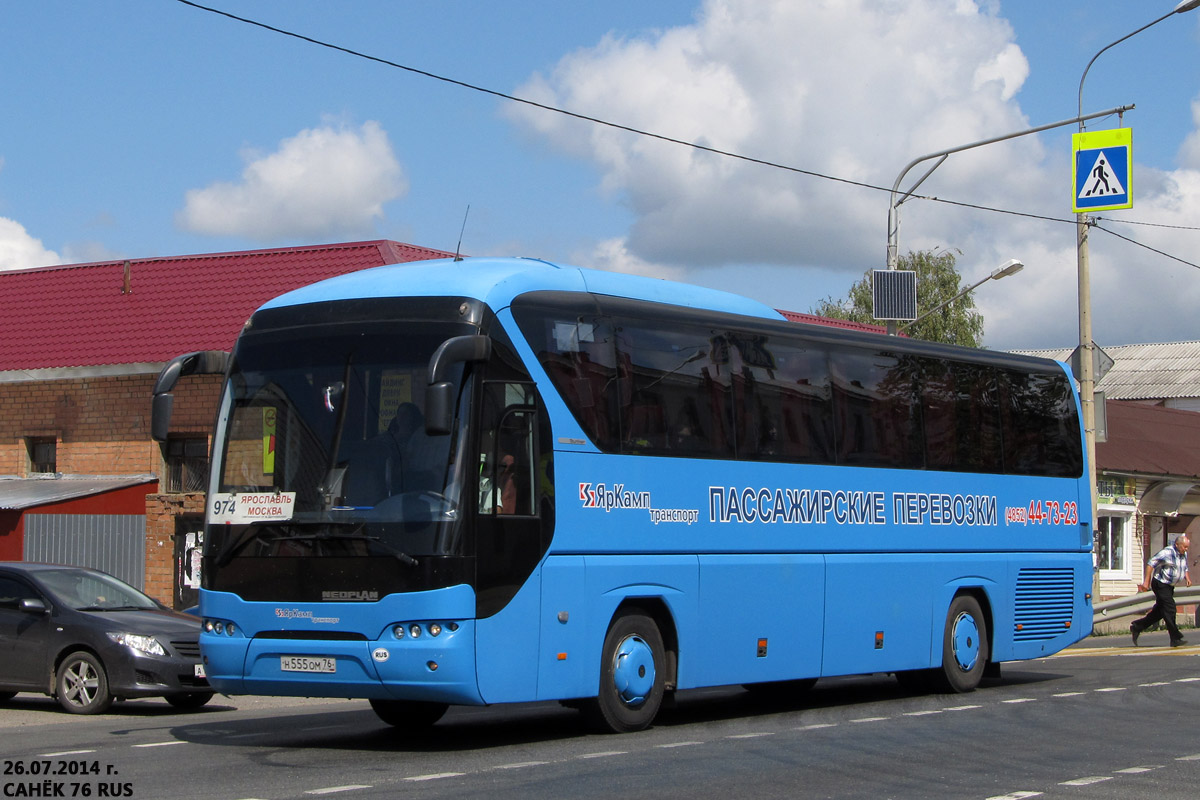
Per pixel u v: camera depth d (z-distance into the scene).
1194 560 43.66
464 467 10.59
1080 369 26.95
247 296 25.62
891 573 15.13
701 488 12.88
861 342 15.20
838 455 14.60
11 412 25.53
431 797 8.61
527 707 15.30
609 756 10.61
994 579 16.69
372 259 25.73
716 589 12.96
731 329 13.59
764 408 13.78
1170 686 16.59
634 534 12.11
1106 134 24.72
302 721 13.70
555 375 11.58
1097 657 22.02
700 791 8.95
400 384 10.85
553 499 11.34
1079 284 26.69
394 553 10.42
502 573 10.78
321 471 10.88
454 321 10.88
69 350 25.39
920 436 15.76
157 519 23.39
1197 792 9.11
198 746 11.32
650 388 12.52
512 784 9.18
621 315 12.39
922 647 15.56
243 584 10.97
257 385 11.39
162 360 23.95
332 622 10.56
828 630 14.27
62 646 15.09
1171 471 40.62
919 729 12.50
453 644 10.34
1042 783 9.43
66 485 24.22
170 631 15.12
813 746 11.27
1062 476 17.94
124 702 16.47
